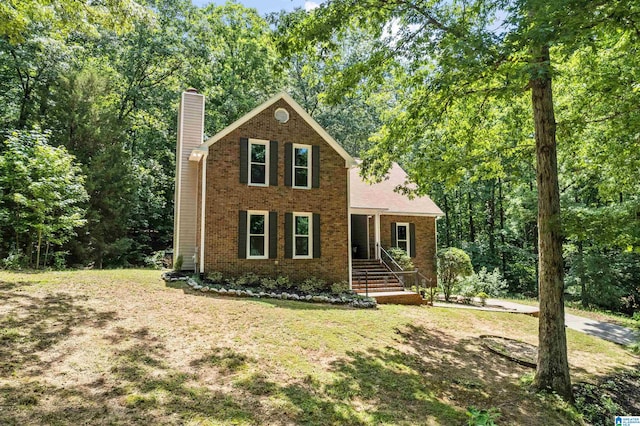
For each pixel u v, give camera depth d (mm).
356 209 17328
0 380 4824
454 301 16094
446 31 7211
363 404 5570
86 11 9898
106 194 19406
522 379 7473
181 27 25109
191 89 17188
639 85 7902
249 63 26562
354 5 7355
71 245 17844
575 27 5242
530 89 8234
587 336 11820
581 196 20344
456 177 9945
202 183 13195
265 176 14094
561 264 7293
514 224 23609
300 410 5125
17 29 9391
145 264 22484
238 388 5508
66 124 19234
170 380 5449
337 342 7961
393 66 8531
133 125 25250
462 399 6281
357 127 30750
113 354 6031
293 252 14148
